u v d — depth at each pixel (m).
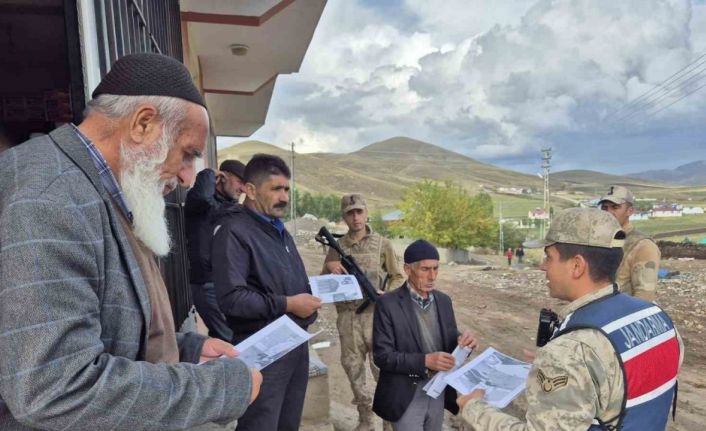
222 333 3.60
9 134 2.47
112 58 1.97
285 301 2.26
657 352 1.38
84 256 0.89
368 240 4.05
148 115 1.02
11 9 2.17
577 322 1.41
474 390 1.89
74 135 1.00
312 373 3.73
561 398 1.30
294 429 2.43
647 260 3.57
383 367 2.61
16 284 0.81
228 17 5.09
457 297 15.00
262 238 2.33
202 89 7.88
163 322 1.17
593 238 1.48
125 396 0.87
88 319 0.88
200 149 1.12
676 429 5.01
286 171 2.40
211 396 0.99
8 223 0.83
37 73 2.53
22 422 0.83
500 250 50.19
